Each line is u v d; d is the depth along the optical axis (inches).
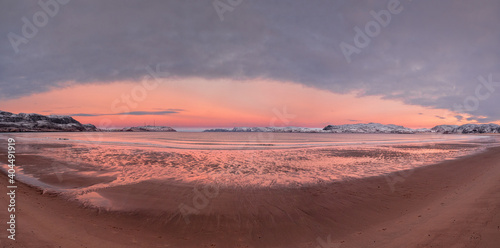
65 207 275.7
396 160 681.0
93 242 185.8
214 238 209.8
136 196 323.0
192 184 388.8
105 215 255.9
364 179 428.8
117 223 235.6
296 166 569.3
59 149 952.9
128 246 187.3
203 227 231.6
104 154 784.9
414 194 328.8
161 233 217.6
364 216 255.8
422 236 181.0
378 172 493.4
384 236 199.5
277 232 221.9
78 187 364.5
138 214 261.1
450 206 244.5
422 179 420.2
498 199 223.3
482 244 150.6
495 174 389.4
